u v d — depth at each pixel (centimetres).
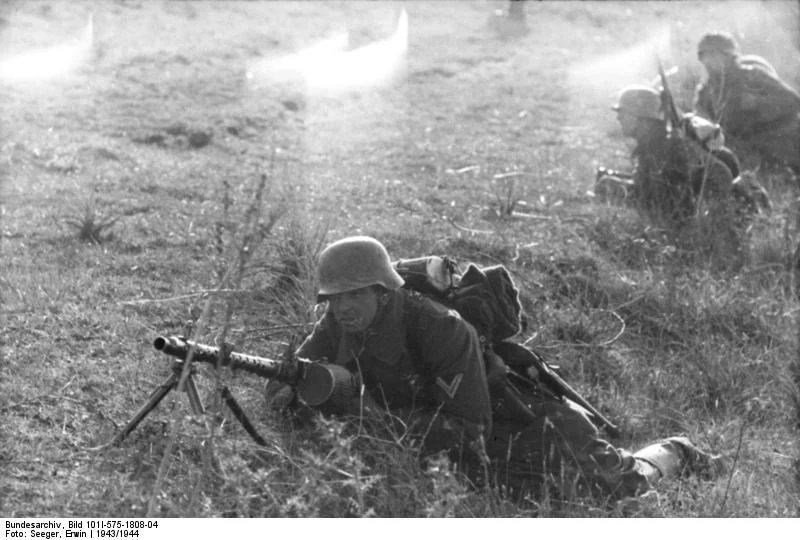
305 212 966
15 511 506
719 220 1026
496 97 1694
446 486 516
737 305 900
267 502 530
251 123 1395
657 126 1083
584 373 780
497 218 1025
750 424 755
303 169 1189
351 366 579
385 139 1373
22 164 1097
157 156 1190
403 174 1207
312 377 551
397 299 563
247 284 761
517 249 928
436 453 570
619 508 555
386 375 575
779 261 1010
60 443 567
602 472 580
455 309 589
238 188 1046
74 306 726
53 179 1045
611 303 879
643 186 1088
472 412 563
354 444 570
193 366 544
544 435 588
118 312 726
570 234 998
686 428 726
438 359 562
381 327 562
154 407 554
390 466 553
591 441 591
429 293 592
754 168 1299
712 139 1088
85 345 675
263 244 800
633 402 754
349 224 945
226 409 604
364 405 569
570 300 874
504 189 1144
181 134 1312
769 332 879
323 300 566
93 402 607
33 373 627
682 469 636
